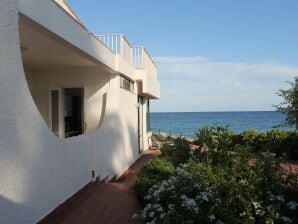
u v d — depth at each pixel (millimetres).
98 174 10203
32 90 13805
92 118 13773
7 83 5098
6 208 4984
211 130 8281
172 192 5254
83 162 8695
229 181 5559
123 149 14273
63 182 7238
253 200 5309
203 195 5012
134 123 17281
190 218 4836
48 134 6508
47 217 6316
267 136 19203
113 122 12859
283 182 5750
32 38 8617
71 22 8672
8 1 5164
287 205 5344
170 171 8258
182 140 11789
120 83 14141
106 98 13461
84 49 9727
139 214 6188
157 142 24219
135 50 17469
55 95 13883
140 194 7570
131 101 16312
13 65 5281
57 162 6926
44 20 7059
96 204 7852
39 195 6062
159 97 24172
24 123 5590
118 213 7129
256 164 5961
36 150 5988
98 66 12500
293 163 15664
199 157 7527
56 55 10883
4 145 4984
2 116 4949
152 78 20203
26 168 5617
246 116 143000
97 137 10203
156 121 112000
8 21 5152
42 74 13820
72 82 13797
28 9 6328
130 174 14164
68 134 14227
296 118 10547
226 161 6535
